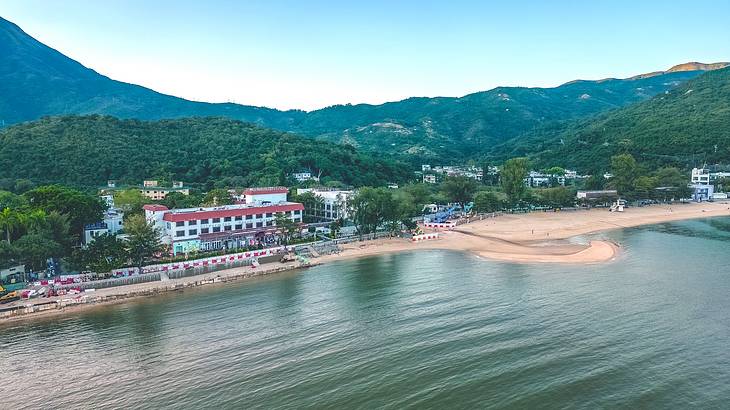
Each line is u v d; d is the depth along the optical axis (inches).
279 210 5339.6
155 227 4490.7
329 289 3506.4
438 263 4279.0
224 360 2320.4
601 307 2893.7
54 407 1953.7
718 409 1781.5
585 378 2023.9
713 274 3604.8
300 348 2432.3
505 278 3654.0
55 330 2780.5
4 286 3321.9
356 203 5477.4
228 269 4084.6
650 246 4741.6
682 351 2260.1
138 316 2999.5
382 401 1900.8
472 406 1841.8
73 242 4286.4
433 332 2581.2
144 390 2057.1
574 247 4832.7
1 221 3686.0
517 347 2347.4
